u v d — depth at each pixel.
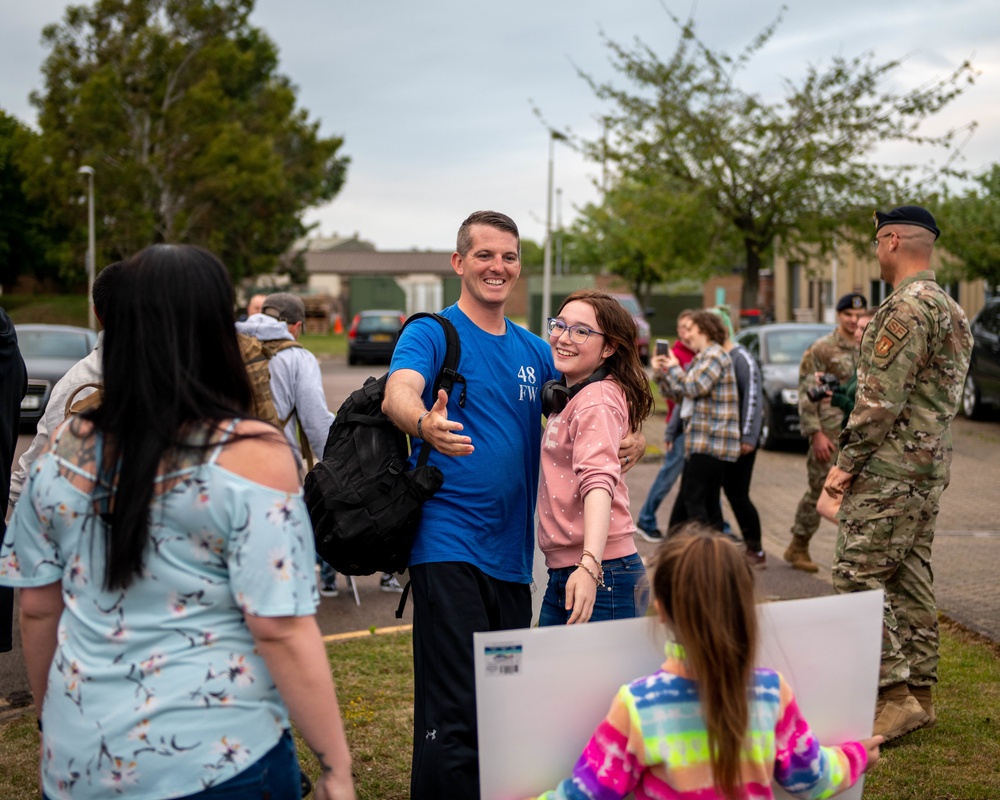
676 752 2.09
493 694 2.16
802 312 31.62
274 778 1.93
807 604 2.33
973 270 20.02
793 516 9.23
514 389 3.36
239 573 1.85
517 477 3.29
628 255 32.09
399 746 4.12
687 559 2.11
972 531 8.33
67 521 1.91
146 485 1.84
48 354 14.65
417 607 3.16
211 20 41.56
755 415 6.83
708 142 18.41
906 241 4.00
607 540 3.20
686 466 6.87
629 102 18.89
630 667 2.23
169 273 1.92
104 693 1.85
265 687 1.92
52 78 40.94
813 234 18.55
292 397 5.32
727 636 2.06
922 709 4.11
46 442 3.66
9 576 2.00
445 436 2.82
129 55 39.94
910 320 3.86
